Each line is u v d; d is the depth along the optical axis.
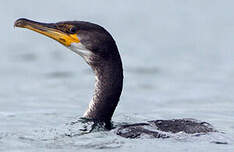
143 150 8.80
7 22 29.12
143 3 36.44
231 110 13.50
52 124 11.59
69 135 10.16
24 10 32.47
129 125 10.12
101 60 10.84
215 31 27.50
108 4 35.81
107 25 29.41
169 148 8.88
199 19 31.20
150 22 30.44
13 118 12.30
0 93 15.79
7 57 21.30
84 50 10.96
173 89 16.33
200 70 19.05
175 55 21.91
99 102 10.83
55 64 20.08
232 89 16.14
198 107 14.00
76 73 18.61
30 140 9.84
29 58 21.16
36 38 25.48
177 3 36.19
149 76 18.31
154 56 21.75
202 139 9.32
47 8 33.53
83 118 10.81
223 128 11.32
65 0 36.44
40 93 15.77
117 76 10.83
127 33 27.33
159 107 14.12
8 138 9.97
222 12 33.06
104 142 9.34
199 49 23.22
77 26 11.06
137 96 15.47
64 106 14.12
